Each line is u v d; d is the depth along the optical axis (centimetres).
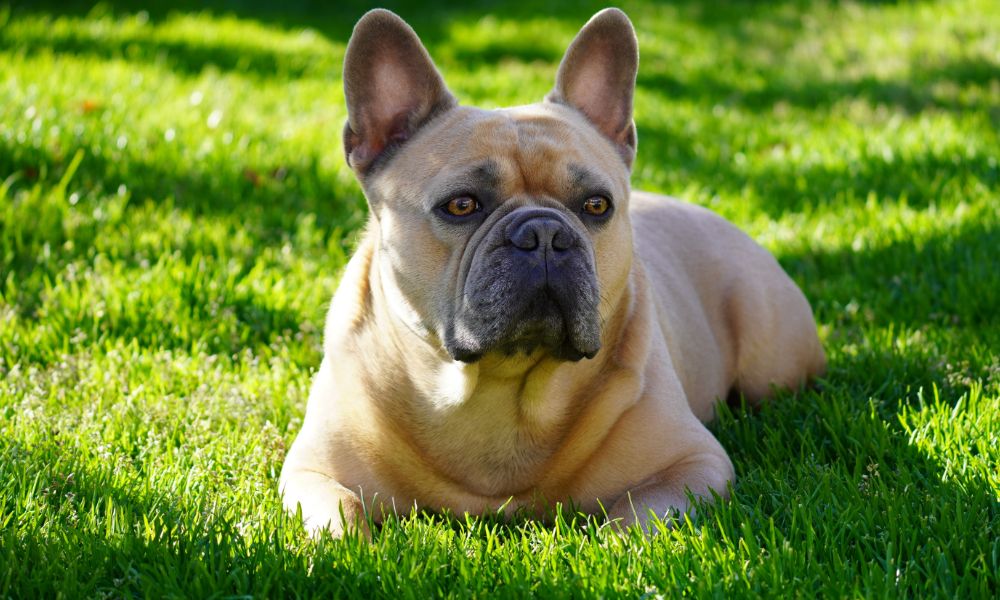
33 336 581
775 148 1001
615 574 351
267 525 385
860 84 1241
